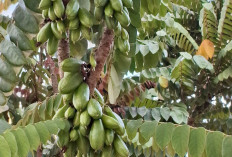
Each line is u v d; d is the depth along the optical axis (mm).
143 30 3055
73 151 1262
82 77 1292
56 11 1249
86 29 1288
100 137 1189
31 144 1226
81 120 1210
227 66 3270
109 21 1257
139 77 3023
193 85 3287
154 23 3057
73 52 1637
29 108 1863
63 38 1340
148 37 3027
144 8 1586
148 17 2826
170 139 1328
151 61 2588
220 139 1288
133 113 2539
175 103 3076
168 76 3006
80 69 1290
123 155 1232
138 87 2939
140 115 2545
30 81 2721
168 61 3447
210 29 3316
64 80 1259
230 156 1225
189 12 3832
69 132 1260
